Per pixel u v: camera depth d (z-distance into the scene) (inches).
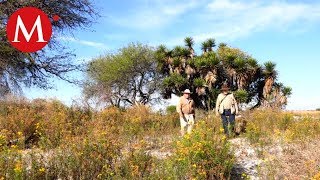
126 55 1421.0
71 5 708.0
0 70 691.4
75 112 532.7
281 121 506.0
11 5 623.8
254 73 1127.0
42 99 595.2
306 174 268.2
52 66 734.5
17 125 406.9
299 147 325.4
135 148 289.4
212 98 1156.5
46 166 259.9
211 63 1147.9
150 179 249.0
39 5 663.1
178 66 1257.4
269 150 334.3
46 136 353.4
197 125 316.8
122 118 528.1
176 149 288.4
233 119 468.8
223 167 271.6
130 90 1459.2
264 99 1112.2
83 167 259.6
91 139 293.9
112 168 266.5
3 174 226.7
